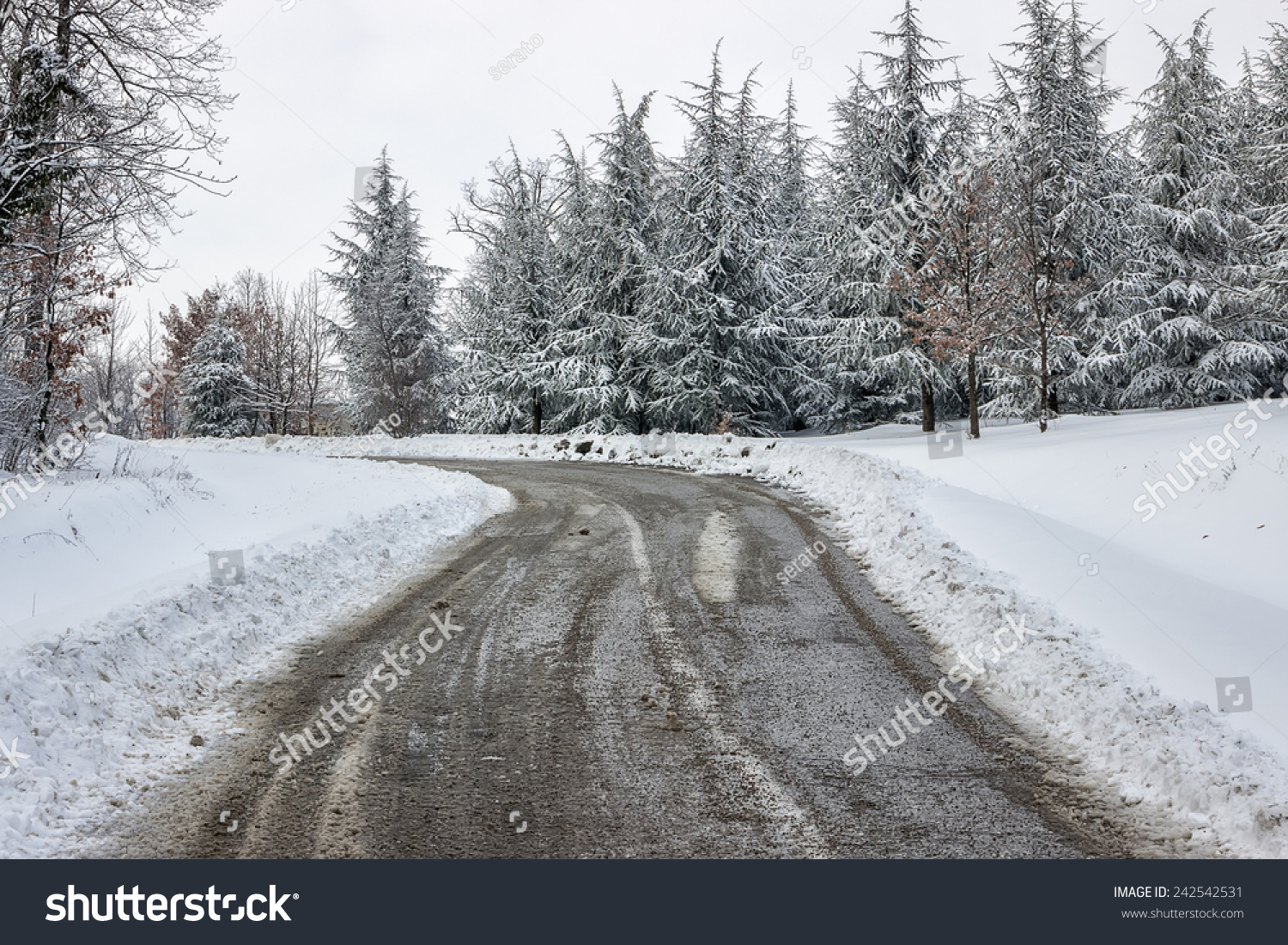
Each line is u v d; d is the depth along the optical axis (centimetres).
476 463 2636
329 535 1133
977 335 2019
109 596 771
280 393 4700
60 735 533
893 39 2605
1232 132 3291
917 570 977
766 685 669
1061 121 2645
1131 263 2802
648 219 3284
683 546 1208
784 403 3269
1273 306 2497
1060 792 489
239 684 691
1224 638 677
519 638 806
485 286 4088
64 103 1017
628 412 3366
